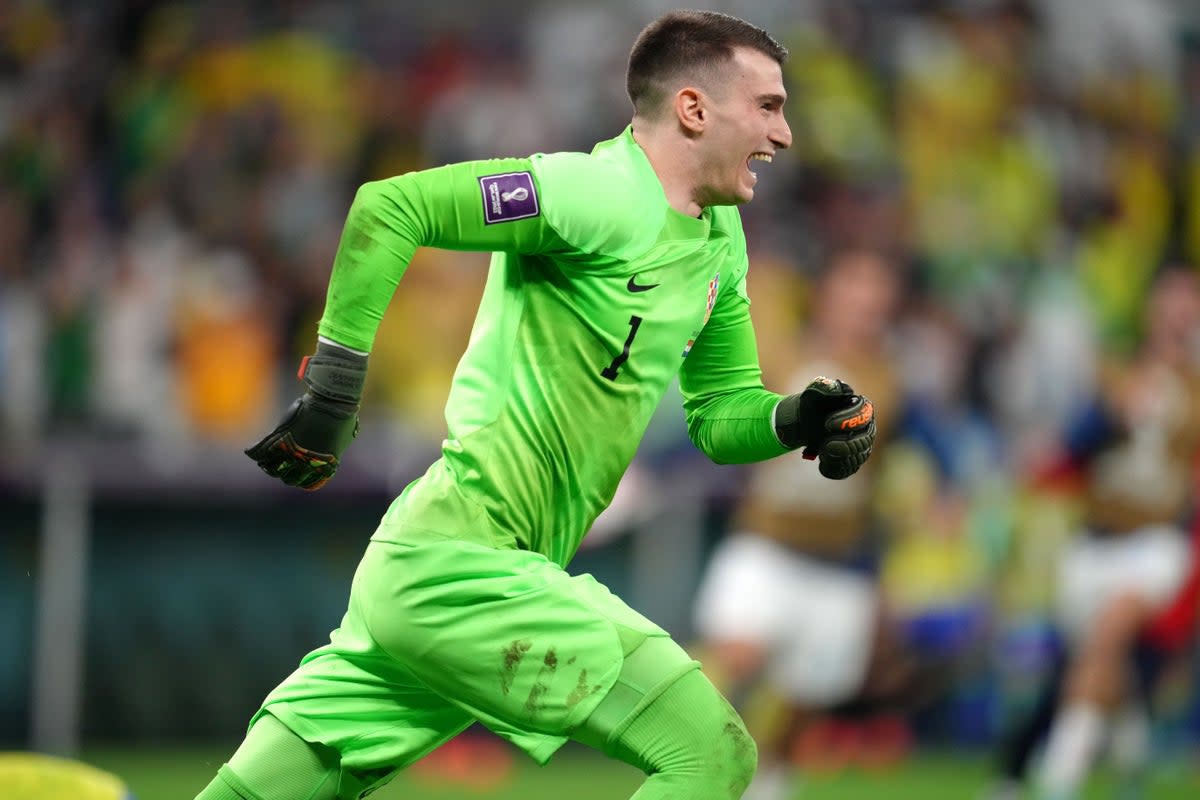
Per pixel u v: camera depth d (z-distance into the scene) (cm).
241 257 3659
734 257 1206
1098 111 4688
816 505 2528
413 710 1136
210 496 3072
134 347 3397
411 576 1080
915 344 3634
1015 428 3584
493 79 4184
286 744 1131
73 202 3703
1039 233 4347
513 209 1055
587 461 1125
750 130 1126
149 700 3042
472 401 1110
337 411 1052
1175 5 4956
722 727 1059
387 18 4247
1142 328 4291
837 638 2566
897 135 4391
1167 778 3216
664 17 1146
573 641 1064
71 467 3005
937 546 3184
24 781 1261
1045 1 4756
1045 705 2625
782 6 4459
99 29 4012
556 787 2917
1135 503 2697
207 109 3938
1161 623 2652
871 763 3259
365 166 3969
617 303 1095
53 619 2991
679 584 3170
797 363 3075
